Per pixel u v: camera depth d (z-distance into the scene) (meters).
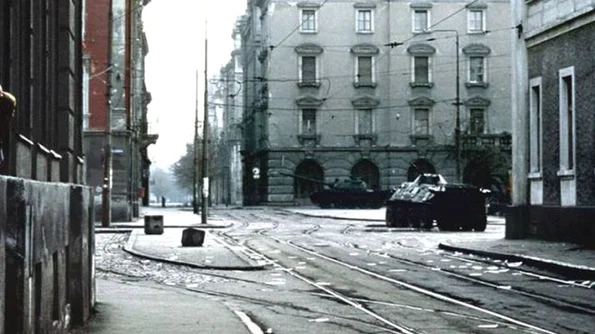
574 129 25.34
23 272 6.93
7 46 7.85
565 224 25.91
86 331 11.45
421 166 75.62
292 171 75.94
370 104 76.00
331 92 76.06
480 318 12.78
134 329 11.68
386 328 11.95
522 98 28.69
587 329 11.68
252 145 87.38
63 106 12.26
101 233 38.28
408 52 75.69
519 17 28.75
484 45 75.81
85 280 12.14
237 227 43.81
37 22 9.95
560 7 26.20
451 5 75.88
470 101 75.44
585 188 24.77
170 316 12.98
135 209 55.47
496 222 48.81
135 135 54.34
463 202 40.19
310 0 76.00
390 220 44.31
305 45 76.00
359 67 76.31
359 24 76.38
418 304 14.49
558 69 26.42
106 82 42.72
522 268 20.67
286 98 76.06
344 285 17.59
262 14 80.19
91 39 46.38
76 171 13.27
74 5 13.39
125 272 20.92
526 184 28.66
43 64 10.59
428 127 75.75
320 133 76.12
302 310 14.01
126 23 47.97
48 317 8.72
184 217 57.47
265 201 78.19
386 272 20.09
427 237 34.94
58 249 9.55
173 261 22.94
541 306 14.05
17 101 8.44
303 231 39.88
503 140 74.19
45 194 8.40
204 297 15.65
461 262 22.67
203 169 46.31
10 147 7.77
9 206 6.54
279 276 19.64
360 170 76.56
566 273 19.25
